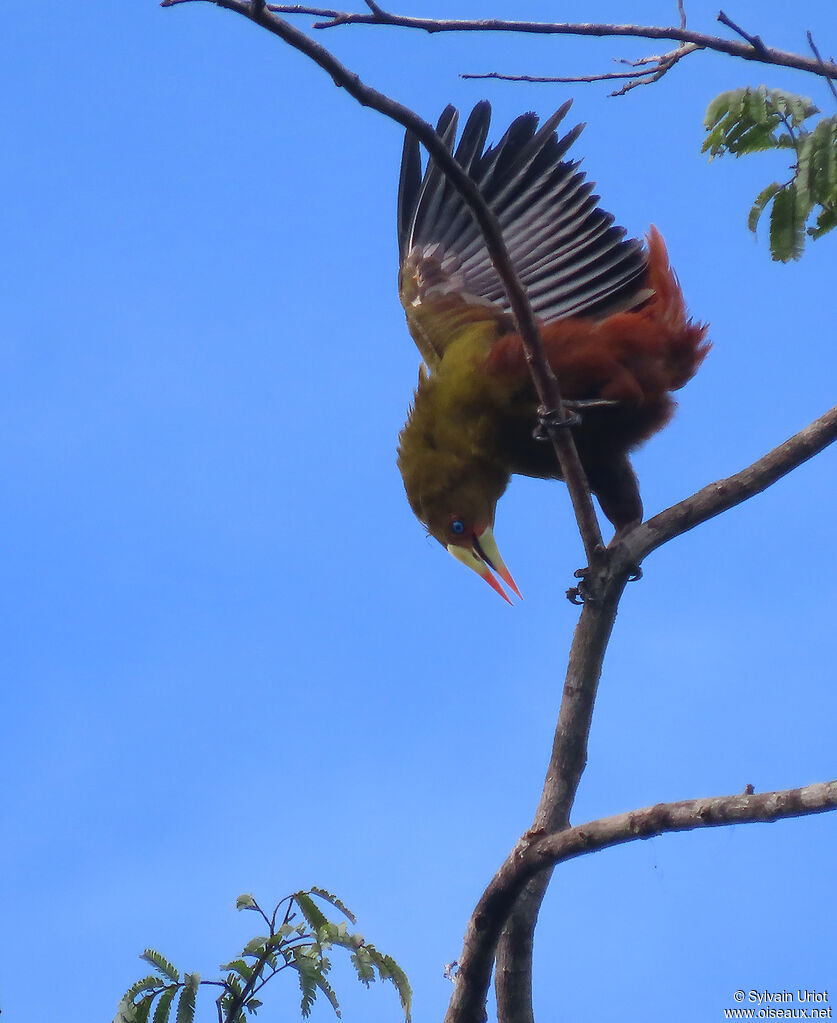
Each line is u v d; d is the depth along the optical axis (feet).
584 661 30.58
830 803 22.66
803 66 33.71
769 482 30.68
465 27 33.35
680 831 24.75
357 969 27.73
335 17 32.53
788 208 32.09
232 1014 27.40
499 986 29.07
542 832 27.43
